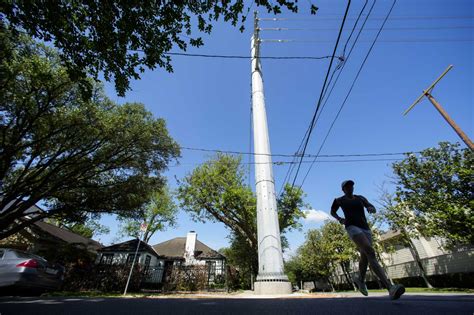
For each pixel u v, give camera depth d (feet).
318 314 4.91
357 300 7.09
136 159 44.60
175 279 39.93
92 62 11.79
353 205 8.64
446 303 5.49
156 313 5.40
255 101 34.86
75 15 10.51
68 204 43.78
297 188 63.31
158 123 44.19
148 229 91.45
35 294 20.52
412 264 55.88
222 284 45.32
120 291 38.70
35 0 10.00
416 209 42.47
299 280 137.18
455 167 36.78
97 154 41.39
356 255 73.61
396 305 5.50
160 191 50.90
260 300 8.73
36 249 49.39
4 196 39.47
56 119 33.91
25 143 36.22
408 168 41.91
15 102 29.99
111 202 45.06
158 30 11.81
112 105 40.27
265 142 31.04
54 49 30.50
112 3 10.84
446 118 34.47
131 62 12.14
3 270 17.94
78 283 38.55
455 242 38.01
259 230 26.08
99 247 69.62
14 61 25.53
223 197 59.93
